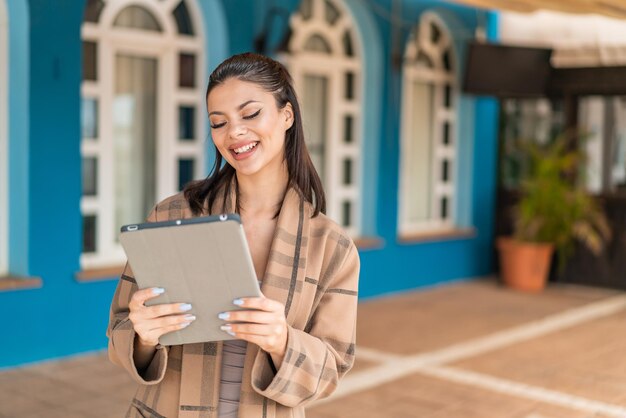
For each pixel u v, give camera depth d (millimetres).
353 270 1789
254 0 6797
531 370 5746
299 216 1755
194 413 1662
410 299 8367
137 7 6246
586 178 9406
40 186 5449
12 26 5395
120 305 1750
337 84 8055
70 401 4723
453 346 6398
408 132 9031
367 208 8352
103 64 6027
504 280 9344
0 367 5301
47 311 5527
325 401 4855
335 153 8109
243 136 1675
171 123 6523
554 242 9109
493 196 9961
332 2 7910
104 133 6094
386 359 5926
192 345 1684
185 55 6605
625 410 4891
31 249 5430
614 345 6605
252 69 1684
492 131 9836
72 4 5512
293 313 1694
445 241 9258
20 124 5406
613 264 9289
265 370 1630
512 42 9195
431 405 4859
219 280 1523
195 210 1792
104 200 6164
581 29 8836
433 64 9203
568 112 9281
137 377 1647
